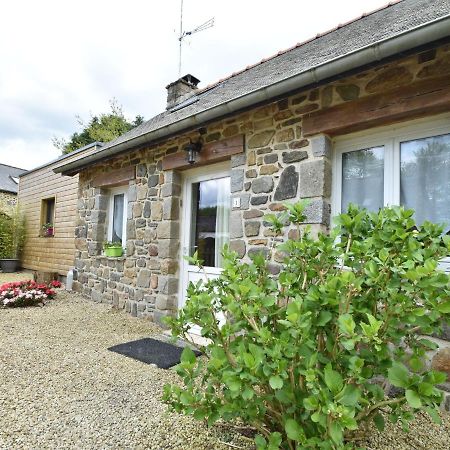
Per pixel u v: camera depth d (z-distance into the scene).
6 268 9.87
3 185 14.81
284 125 3.12
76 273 6.32
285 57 4.81
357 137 2.85
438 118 2.45
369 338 1.15
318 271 1.60
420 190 2.53
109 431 1.79
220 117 3.29
